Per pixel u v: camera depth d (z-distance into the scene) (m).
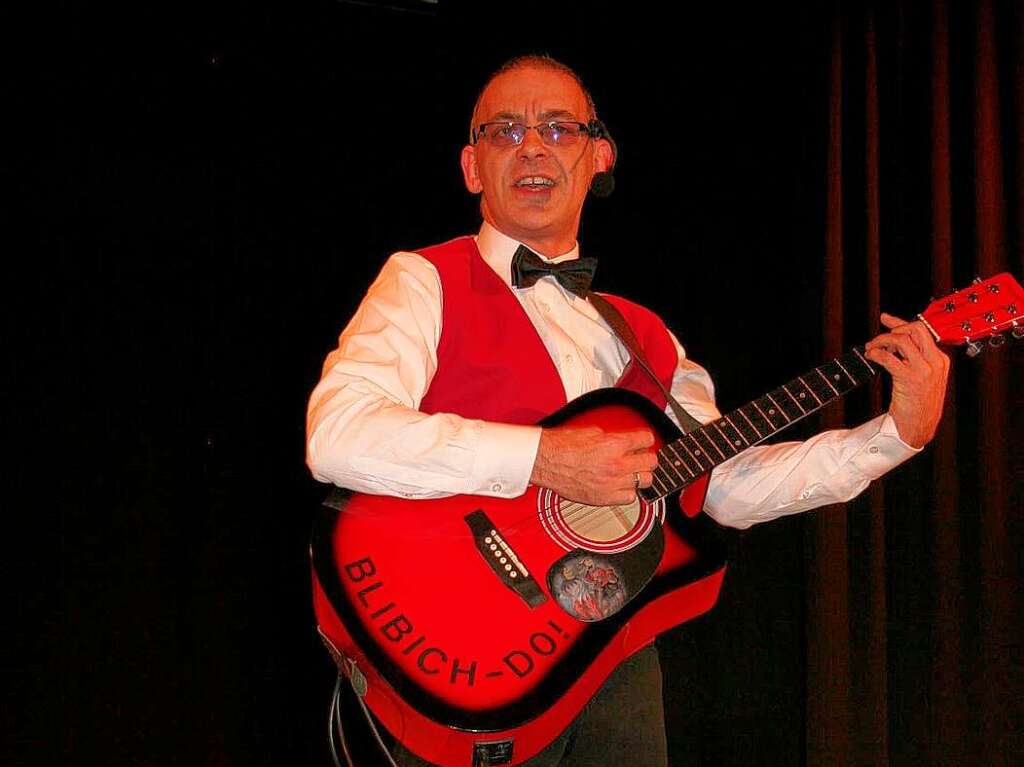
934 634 3.82
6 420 3.57
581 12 4.30
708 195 4.28
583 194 2.69
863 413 3.95
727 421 2.47
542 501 2.29
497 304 2.53
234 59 3.96
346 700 3.65
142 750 3.54
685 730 3.98
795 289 4.14
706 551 2.33
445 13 4.16
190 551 3.69
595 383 2.56
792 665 3.99
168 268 3.79
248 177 3.92
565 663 2.14
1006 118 4.00
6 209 3.65
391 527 2.22
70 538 3.57
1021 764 3.68
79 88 3.78
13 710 3.44
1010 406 3.85
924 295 4.02
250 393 3.83
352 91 4.06
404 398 2.30
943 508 3.86
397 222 4.04
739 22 4.32
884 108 4.16
